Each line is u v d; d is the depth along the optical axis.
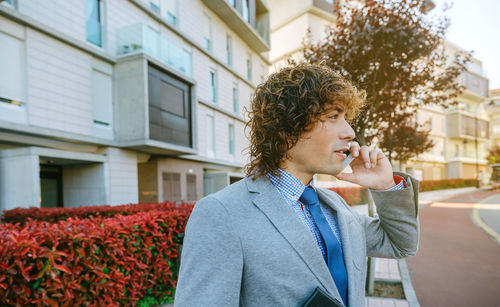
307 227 0.83
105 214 6.60
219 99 17.73
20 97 8.47
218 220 0.74
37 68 8.83
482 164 41.53
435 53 4.70
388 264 5.31
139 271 3.18
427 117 33.81
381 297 3.73
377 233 1.16
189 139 14.23
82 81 10.16
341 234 0.95
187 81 13.98
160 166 13.74
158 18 13.12
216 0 16.33
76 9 10.02
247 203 0.80
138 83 11.11
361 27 4.30
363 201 13.80
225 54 18.56
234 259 0.71
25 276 1.97
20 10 8.41
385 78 4.30
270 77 0.96
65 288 2.29
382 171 1.05
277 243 0.75
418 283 4.48
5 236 2.17
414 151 13.52
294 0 24.33
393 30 3.94
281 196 0.84
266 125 0.90
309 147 0.87
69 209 6.86
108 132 11.15
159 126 11.99
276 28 25.95
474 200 18.30
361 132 4.02
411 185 1.07
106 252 2.68
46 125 8.99
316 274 0.76
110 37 11.23
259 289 0.72
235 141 19.38
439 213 12.36
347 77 4.08
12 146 8.87
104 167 10.77
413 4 4.03
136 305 3.31
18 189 8.32
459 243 7.05
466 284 4.39
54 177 11.12
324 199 1.02
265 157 0.90
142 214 3.59
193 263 0.71
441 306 3.65
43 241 2.21
